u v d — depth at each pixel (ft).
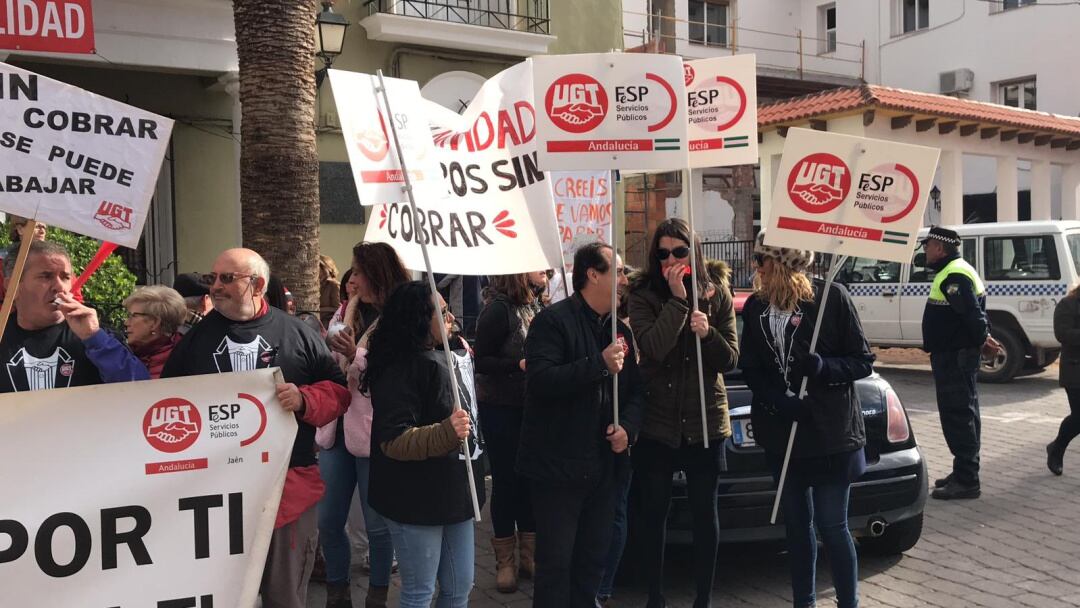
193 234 35.01
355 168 12.80
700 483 14.57
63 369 10.92
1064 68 74.64
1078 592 16.60
